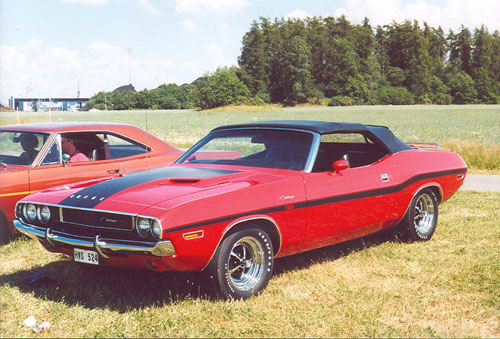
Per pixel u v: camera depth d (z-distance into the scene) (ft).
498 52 546.26
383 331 10.89
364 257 16.60
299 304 12.50
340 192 14.75
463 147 49.52
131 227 11.40
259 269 13.07
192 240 11.38
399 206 17.24
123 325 11.05
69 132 19.83
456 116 182.09
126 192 12.44
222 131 16.67
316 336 10.73
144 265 11.67
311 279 14.43
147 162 21.44
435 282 14.32
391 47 547.08
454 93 501.15
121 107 405.18
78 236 12.14
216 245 11.86
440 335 10.80
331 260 16.39
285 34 530.68
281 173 14.07
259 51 488.02
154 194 12.08
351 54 492.95
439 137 81.10
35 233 12.84
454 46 559.79
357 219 15.56
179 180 13.23
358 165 16.62
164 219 10.99
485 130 100.01
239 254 12.96
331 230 14.76
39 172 18.52
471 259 16.51
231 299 12.37
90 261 12.19
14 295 12.86
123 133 21.38
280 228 13.28
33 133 19.61
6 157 19.34
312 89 462.60
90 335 10.58
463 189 32.12
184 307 12.09
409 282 14.34
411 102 468.75
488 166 44.52
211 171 14.20
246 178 13.43
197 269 11.99
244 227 12.57
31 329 10.79
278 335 10.73
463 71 525.34
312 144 14.69
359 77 477.77
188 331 10.80
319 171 14.93
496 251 17.51
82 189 13.16
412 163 17.93
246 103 385.91
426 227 19.01
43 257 16.60
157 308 12.10
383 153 17.49
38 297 12.79
